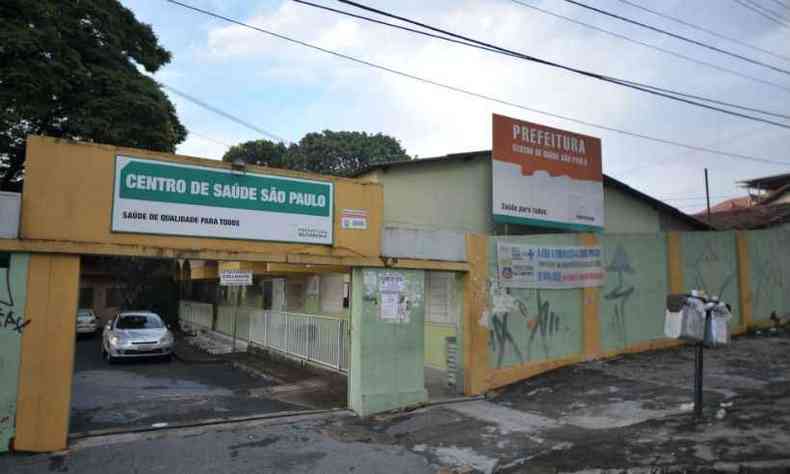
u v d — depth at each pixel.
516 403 9.39
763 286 15.85
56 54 15.05
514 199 12.90
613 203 16.17
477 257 10.45
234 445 6.97
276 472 6.09
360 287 9.04
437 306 12.96
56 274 6.71
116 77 16.33
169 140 17.55
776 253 16.41
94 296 29.52
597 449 6.39
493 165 12.62
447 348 10.93
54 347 6.62
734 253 15.34
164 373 13.62
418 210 12.30
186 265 24.62
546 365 11.38
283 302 18.08
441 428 7.95
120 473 5.91
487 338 10.41
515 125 13.13
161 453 6.55
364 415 8.70
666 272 13.88
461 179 13.01
